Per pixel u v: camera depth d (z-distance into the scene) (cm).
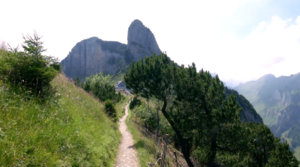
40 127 431
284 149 1998
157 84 1850
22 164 316
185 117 1745
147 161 956
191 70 1881
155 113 2892
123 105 5728
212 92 1697
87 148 569
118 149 1025
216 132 1677
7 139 329
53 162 379
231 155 2356
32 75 563
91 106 1221
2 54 591
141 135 1939
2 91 438
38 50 602
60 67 1205
